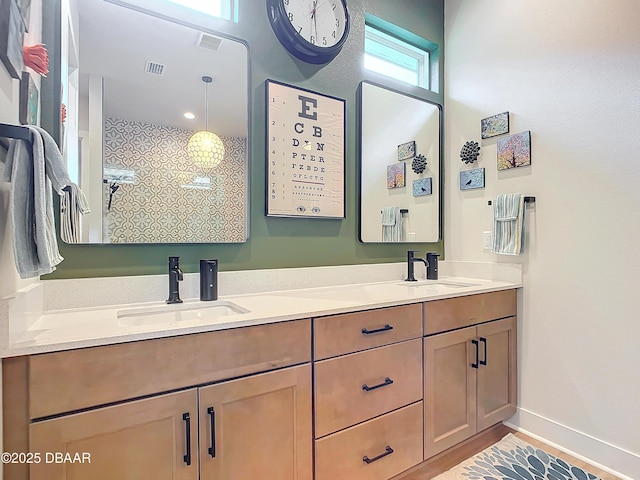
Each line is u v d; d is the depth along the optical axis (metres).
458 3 2.44
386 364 1.50
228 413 1.12
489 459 1.76
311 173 1.91
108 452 0.95
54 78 1.33
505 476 1.62
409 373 1.57
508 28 2.13
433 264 2.25
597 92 1.74
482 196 2.27
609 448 1.68
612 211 1.69
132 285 1.44
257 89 1.75
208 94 1.63
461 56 2.41
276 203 1.79
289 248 1.85
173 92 1.56
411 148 2.34
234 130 1.69
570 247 1.84
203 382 1.08
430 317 1.66
